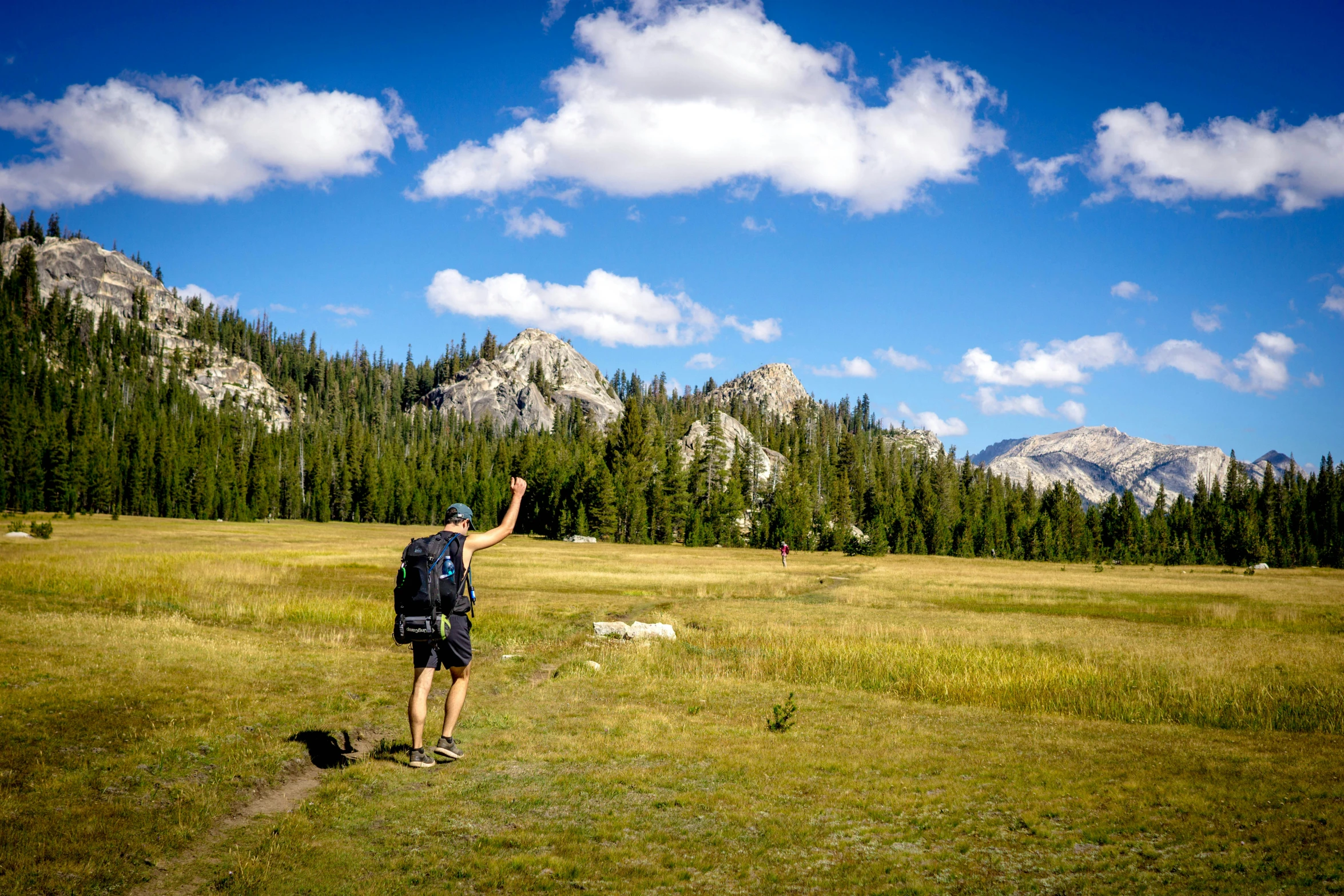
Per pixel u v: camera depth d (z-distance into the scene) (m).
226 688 10.62
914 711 12.76
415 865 5.51
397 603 7.64
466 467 171.12
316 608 23.52
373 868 5.45
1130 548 130.25
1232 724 13.13
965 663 18.61
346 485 161.12
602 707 11.76
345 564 49.03
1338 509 129.50
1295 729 12.86
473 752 8.61
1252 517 129.12
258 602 24.52
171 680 10.79
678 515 128.00
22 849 5.26
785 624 27.28
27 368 184.75
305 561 50.19
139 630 15.62
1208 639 25.36
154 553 48.25
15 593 22.69
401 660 14.83
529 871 5.48
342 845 5.83
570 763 8.36
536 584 41.12
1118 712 13.83
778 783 7.79
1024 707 14.30
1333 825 6.54
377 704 10.73
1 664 10.90
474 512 139.88
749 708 12.35
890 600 39.94
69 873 5.02
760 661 18.44
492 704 11.59
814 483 181.12
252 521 139.25
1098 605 40.03
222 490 138.38
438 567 7.61
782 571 62.50
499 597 33.34
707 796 7.25
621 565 61.28
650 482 133.00
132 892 4.89
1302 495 140.88
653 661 17.61
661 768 8.19
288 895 4.95
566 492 128.38
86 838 5.55
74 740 7.72
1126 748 9.86
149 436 140.88
